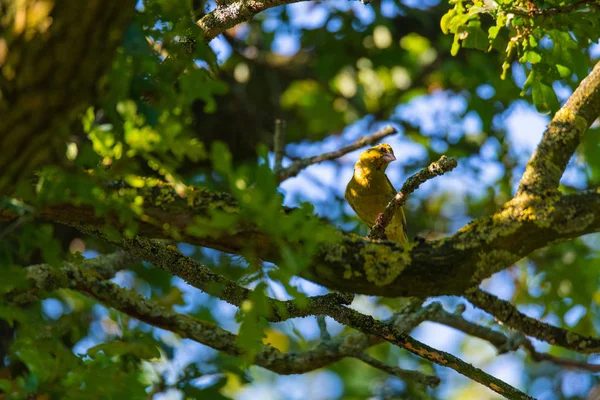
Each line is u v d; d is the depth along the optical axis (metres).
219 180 16.69
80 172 5.44
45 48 4.48
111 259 10.37
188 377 11.57
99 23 4.48
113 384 7.67
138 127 5.72
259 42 19.27
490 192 19.08
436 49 19.47
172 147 5.66
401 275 5.82
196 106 17.36
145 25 5.93
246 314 5.42
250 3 9.10
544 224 5.85
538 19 8.31
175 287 12.36
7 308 7.52
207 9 9.37
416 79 19.75
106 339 12.45
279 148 11.98
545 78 8.88
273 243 5.51
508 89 17.50
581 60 9.02
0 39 4.55
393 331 7.97
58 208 5.69
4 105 4.59
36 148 4.83
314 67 19.83
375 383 17.66
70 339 11.34
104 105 5.45
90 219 5.76
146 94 6.01
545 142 6.34
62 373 7.64
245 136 17.91
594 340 6.84
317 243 5.44
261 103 19.56
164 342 11.84
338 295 7.89
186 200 5.72
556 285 17.41
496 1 8.14
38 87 4.57
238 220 5.36
